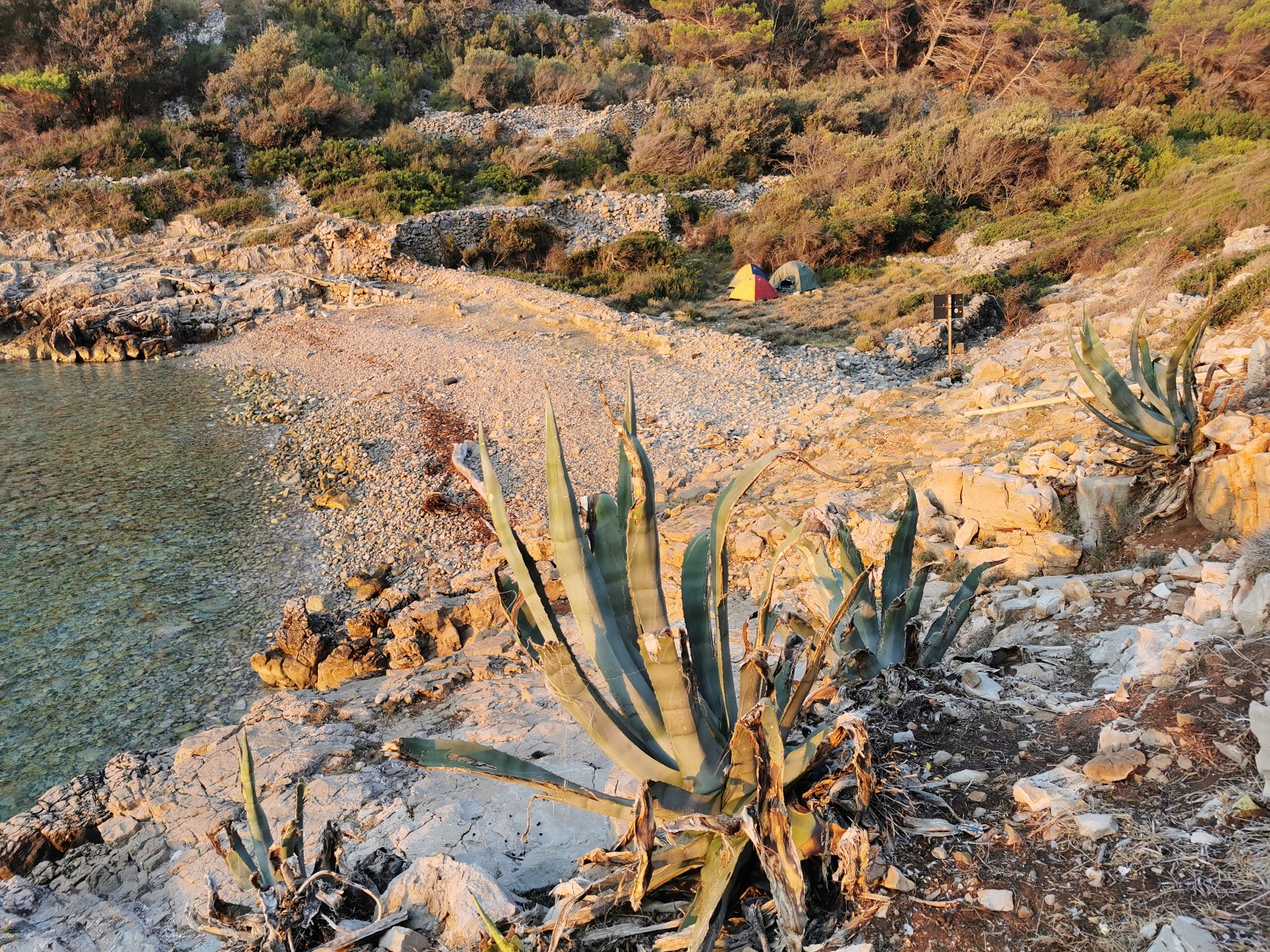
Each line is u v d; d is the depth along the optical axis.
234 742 6.51
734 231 33.50
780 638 6.10
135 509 14.06
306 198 35.56
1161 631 4.15
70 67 38.88
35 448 17.28
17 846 5.40
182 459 16.48
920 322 21.72
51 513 13.91
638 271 30.69
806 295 26.67
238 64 41.50
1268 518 5.25
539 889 3.60
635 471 2.53
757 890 2.79
